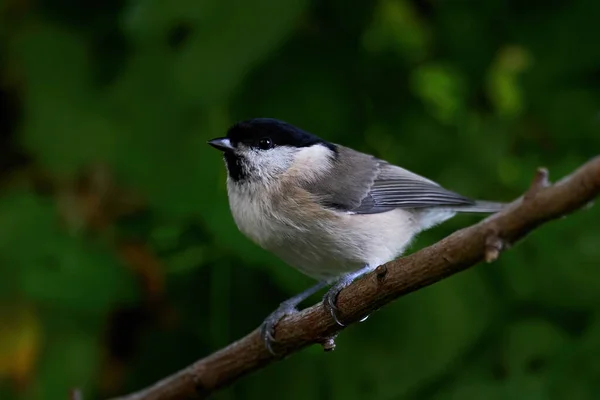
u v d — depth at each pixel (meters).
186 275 2.54
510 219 2.42
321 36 2.56
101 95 2.55
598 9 2.56
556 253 2.54
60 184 2.55
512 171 2.57
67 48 2.55
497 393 2.53
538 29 2.56
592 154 2.57
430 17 2.58
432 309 2.54
